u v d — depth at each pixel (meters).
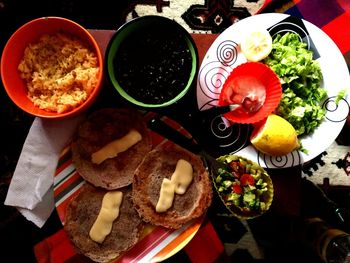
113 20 0.71
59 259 0.54
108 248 0.52
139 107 0.47
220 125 0.51
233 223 0.69
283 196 0.51
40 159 0.52
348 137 0.70
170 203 0.51
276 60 0.50
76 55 0.48
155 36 0.49
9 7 0.69
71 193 0.51
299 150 0.50
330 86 0.51
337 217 0.67
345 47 0.55
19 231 0.69
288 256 0.69
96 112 0.50
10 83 0.47
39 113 0.48
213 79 0.50
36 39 0.49
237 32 0.50
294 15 0.56
